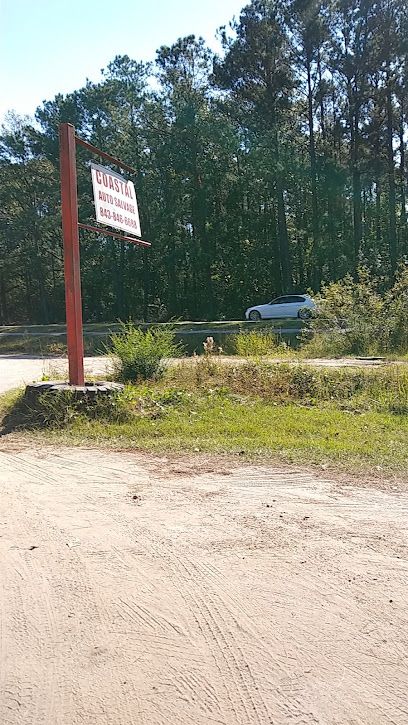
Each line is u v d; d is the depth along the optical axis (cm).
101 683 263
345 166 4128
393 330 1794
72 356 906
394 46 3659
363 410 909
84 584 353
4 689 260
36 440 739
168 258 4147
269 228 4241
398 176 4322
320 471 578
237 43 3784
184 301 4388
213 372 1160
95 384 931
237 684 260
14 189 4484
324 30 3688
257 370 1123
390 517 454
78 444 712
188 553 393
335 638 295
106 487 539
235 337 2048
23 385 1146
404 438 703
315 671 269
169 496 510
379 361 1513
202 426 777
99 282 4547
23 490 533
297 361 1352
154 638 296
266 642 292
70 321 905
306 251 4297
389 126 4031
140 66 4219
